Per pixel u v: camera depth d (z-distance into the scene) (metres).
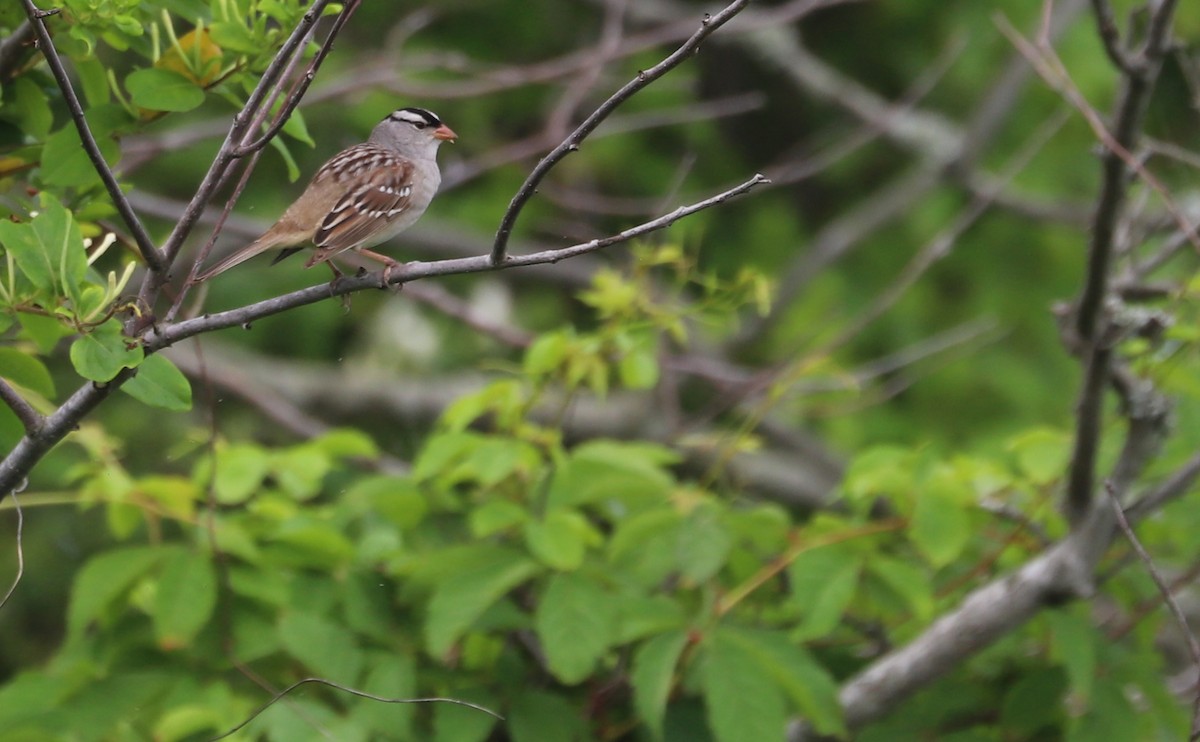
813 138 23.17
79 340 6.20
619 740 9.20
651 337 9.74
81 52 7.98
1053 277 21.16
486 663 8.92
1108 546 8.79
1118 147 7.93
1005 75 20.23
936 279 21.36
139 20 7.95
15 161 8.23
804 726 9.19
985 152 21.45
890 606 8.94
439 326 20.84
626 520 8.73
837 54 23.41
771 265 21.89
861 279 21.12
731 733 7.93
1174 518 9.37
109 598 8.38
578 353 9.38
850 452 19.62
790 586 9.16
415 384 19.42
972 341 20.22
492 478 8.73
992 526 9.82
